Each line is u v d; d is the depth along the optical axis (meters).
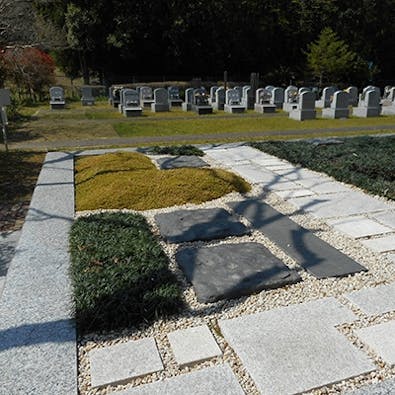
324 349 2.44
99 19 29.78
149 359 2.38
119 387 2.19
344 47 32.09
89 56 33.34
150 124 14.27
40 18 25.22
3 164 7.70
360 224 4.54
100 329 2.64
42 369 2.26
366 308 2.88
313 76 34.84
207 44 33.50
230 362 2.37
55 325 2.63
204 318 2.81
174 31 31.17
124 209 5.08
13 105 16.89
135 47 31.98
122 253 3.47
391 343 2.50
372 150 7.84
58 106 20.97
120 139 11.15
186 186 5.59
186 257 3.65
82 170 6.83
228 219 4.60
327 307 2.90
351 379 2.22
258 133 12.04
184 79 34.94
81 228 4.07
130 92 17.95
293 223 4.55
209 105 18.48
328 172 6.56
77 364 2.33
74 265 3.29
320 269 3.46
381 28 38.12
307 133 11.87
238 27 34.22
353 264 3.55
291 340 2.53
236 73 36.62
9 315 2.74
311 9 37.09
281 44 37.59
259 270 3.40
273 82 34.88
